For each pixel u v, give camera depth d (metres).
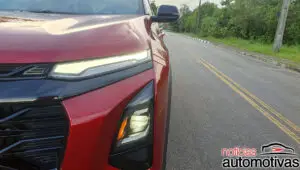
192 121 3.43
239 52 15.22
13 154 1.09
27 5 2.56
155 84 1.32
